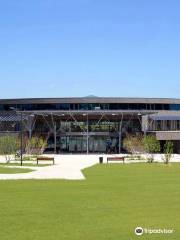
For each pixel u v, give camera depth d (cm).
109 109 13275
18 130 12950
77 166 6712
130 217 2489
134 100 13325
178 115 13412
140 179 4562
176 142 13012
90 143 13038
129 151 11600
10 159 8688
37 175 4978
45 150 12912
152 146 10475
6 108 13538
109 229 2220
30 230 2205
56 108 13325
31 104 13400
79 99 13238
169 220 2412
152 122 13125
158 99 13462
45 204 2906
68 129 12900
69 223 2350
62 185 3938
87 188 3722
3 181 4272
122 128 12900
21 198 3152
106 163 7562
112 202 2981
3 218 2472
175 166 6775
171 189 3681
